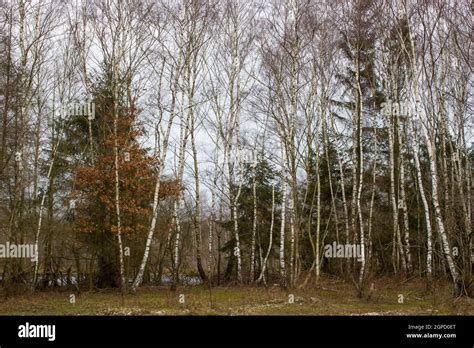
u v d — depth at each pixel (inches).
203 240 1371.8
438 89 805.2
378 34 858.8
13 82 746.8
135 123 862.5
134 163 840.3
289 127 825.5
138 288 876.6
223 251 1100.5
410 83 821.9
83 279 924.6
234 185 1087.6
